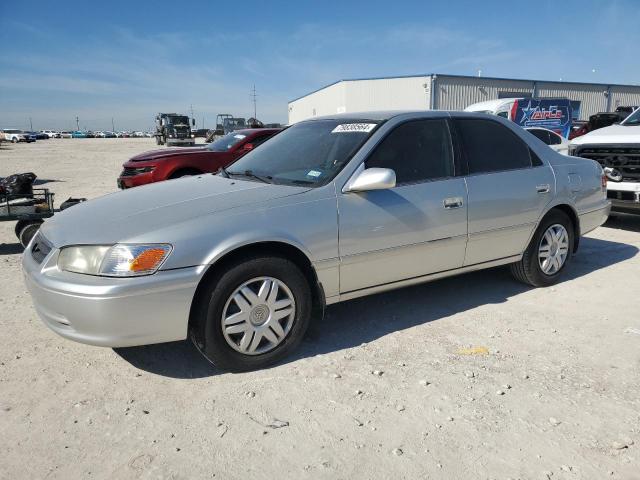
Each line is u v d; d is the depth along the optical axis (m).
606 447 2.47
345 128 3.96
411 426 2.65
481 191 4.09
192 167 9.22
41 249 3.26
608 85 40.03
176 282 2.89
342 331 3.83
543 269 4.70
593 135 7.39
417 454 2.43
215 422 2.70
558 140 11.51
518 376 3.14
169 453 2.46
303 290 3.34
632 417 2.71
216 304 3.04
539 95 37.59
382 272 3.70
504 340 3.66
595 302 4.40
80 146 47.03
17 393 2.99
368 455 2.43
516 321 4.00
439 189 3.87
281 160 3.99
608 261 5.67
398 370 3.23
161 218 3.07
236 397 2.94
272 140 4.52
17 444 2.53
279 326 3.28
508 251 4.42
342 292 3.57
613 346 3.55
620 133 7.03
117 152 35.25
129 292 2.80
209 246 2.98
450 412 2.77
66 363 3.36
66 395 2.97
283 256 3.30
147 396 2.96
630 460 2.38
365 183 3.38
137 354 3.48
